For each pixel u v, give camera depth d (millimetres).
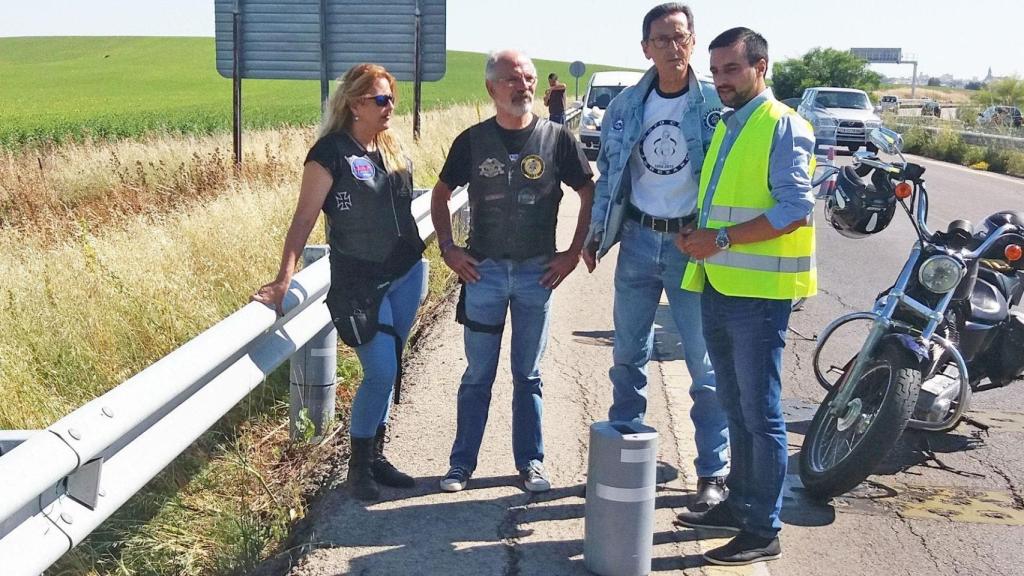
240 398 3928
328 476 4574
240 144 13531
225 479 4500
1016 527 4375
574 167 4367
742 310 3820
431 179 13234
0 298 6348
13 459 2553
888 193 4688
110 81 73688
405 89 61406
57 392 5156
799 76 73938
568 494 4414
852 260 11273
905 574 3898
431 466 4668
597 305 8195
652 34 4141
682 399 5797
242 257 7555
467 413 4469
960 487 4836
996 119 32969
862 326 8070
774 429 3844
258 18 12312
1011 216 5012
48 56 99062
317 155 4133
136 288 6270
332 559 3777
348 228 4168
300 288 4445
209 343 3584
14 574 2551
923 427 4820
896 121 36500
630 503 3600
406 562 3766
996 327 5117
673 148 4219
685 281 4059
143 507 4133
